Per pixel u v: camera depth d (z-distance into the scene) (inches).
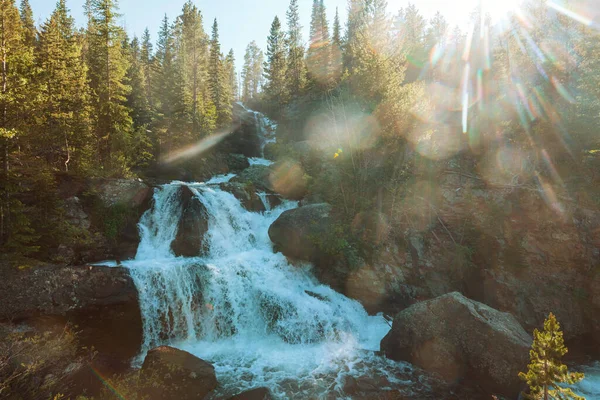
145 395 392.8
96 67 1289.4
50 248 625.0
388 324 651.5
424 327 504.4
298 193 1057.5
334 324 617.0
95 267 576.1
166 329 580.7
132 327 555.5
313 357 534.9
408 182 833.5
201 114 1635.1
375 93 930.7
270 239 815.7
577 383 486.0
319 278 747.4
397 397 430.9
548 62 850.8
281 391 438.0
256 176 1125.7
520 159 753.0
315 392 437.4
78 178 753.0
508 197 727.7
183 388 408.5
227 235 817.5
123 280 574.9
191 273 636.7
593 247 636.1
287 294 653.9
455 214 762.8
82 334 515.5
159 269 614.2
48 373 409.7
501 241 707.4
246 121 2153.1
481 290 695.1
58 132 846.5
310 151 1202.6
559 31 884.6
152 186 867.4
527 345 440.8
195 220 781.9
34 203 652.1
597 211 639.8
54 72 978.7
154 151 1473.9
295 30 2778.1
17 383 372.2
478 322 471.2
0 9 663.1
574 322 624.1
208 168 1476.4
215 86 1930.4
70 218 684.7
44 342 456.4
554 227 669.3
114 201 755.4
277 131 2064.5
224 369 493.7
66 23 1728.6
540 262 671.1
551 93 810.2
